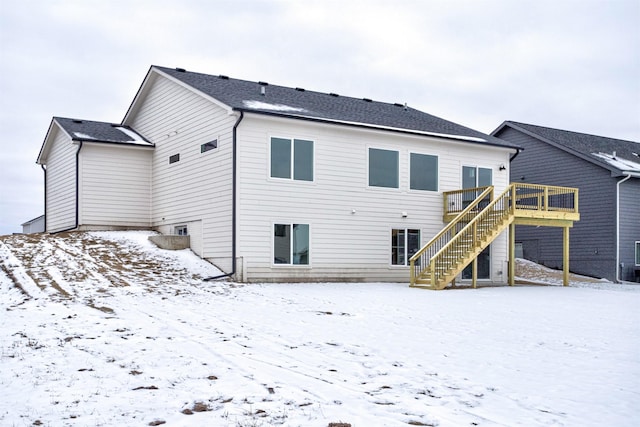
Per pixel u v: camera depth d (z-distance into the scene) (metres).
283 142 17.61
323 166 18.31
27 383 6.06
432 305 12.90
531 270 26.17
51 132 23.41
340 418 5.07
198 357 7.34
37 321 9.55
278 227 17.39
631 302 14.71
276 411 5.25
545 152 28.44
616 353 8.00
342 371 6.80
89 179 20.89
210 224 17.95
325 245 18.23
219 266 17.38
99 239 19.25
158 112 21.78
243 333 8.98
